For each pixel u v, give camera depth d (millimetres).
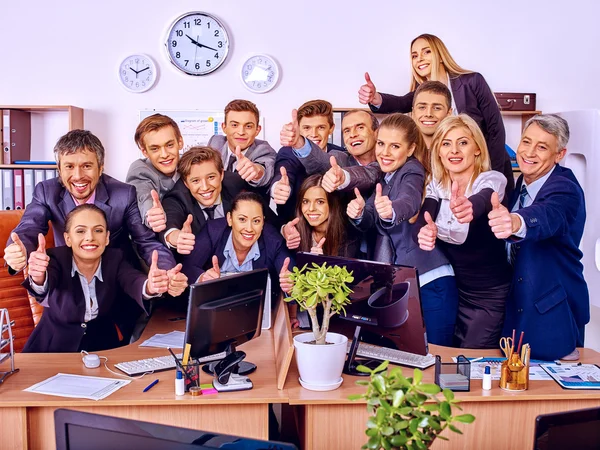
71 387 2514
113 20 3809
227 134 3854
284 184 3879
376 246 3873
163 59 3840
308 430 2436
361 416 2443
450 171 3822
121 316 3758
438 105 3840
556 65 3996
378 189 3805
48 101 3818
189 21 3820
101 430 1320
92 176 3732
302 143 3844
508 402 2508
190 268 3861
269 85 3859
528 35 3967
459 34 3930
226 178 3867
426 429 1298
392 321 2602
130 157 3840
